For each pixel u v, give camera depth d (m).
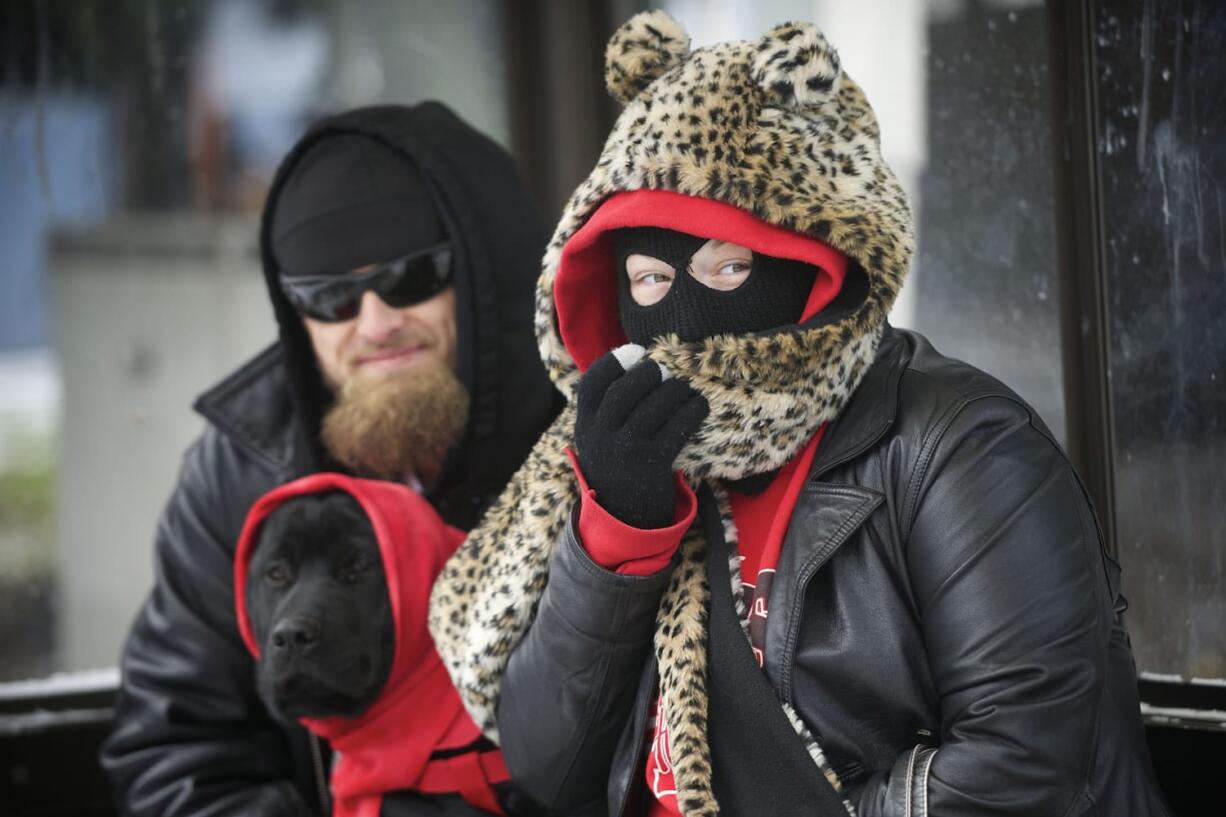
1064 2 8.20
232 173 13.86
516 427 9.03
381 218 8.59
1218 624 7.85
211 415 9.16
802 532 5.67
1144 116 7.92
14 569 13.32
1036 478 5.33
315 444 8.87
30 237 13.38
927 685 5.52
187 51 13.16
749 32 11.16
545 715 5.98
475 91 12.78
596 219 5.89
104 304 13.82
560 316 6.31
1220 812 7.62
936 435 5.48
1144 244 7.97
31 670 12.95
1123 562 8.14
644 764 5.99
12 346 13.67
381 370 8.67
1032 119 8.76
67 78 12.61
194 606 8.91
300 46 13.48
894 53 9.80
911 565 5.48
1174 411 7.93
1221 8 7.63
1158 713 7.85
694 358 5.57
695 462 5.73
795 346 5.50
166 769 8.52
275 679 7.43
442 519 8.75
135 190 13.48
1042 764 5.02
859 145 5.80
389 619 7.74
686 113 5.70
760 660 5.66
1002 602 5.16
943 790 5.12
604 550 5.59
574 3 12.15
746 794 5.53
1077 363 8.30
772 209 5.51
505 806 7.48
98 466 13.92
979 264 9.23
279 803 8.41
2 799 10.66
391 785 7.45
